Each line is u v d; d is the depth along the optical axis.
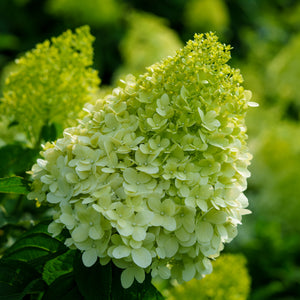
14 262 0.90
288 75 2.99
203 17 4.61
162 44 3.11
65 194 0.87
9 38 4.16
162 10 5.01
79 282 0.87
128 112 0.89
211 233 0.86
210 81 0.87
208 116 0.87
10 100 1.03
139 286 0.89
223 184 0.87
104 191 0.85
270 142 2.89
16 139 1.12
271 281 2.29
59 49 1.05
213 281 1.14
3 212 1.03
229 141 0.88
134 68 3.07
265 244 2.35
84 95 1.03
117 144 0.87
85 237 0.84
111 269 0.87
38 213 1.08
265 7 5.76
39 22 4.68
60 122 1.04
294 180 2.59
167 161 0.86
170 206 0.85
